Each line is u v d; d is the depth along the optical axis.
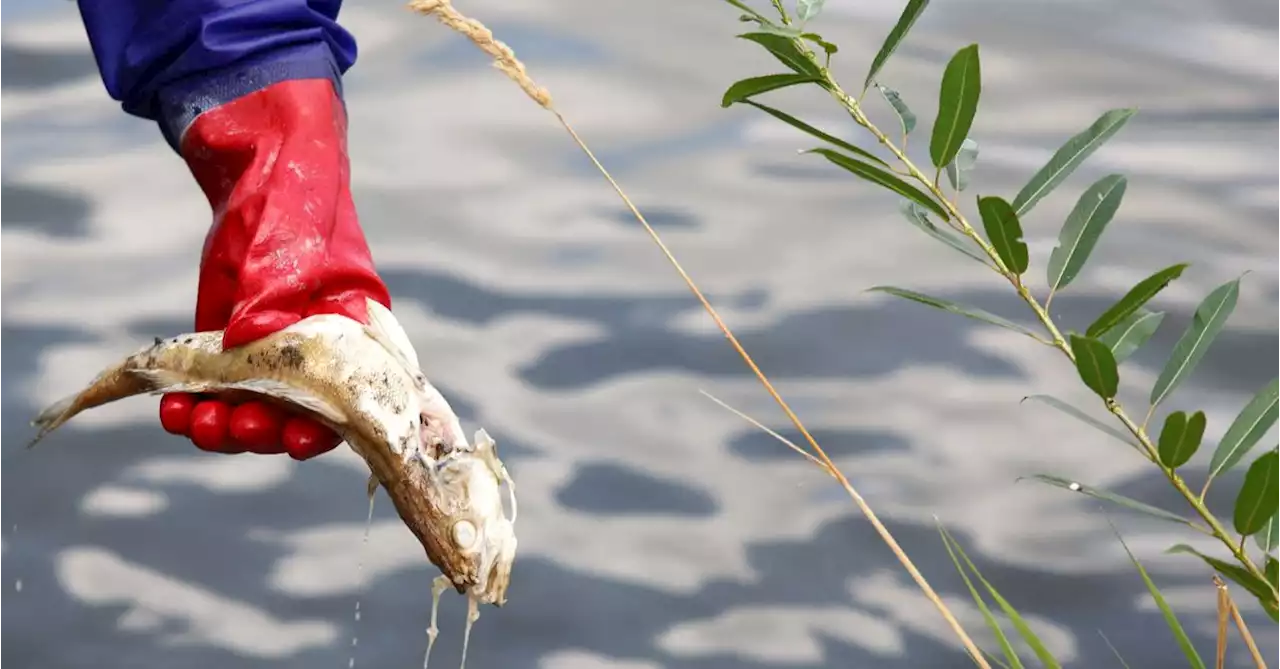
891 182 1.77
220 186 1.91
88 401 1.90
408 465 1.84
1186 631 3.40
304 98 1.89
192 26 1.90
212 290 1.89
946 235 1.77
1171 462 1.72
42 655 3.36
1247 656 3.33
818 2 1.79
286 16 1.91
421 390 1.86
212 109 1.90
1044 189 1.77
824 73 1.79
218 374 1.85
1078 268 1.75
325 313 1.85
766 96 5.67
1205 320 1.75
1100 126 1.77
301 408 1.84
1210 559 1.72
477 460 1.86
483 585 1.85
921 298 1.77
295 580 3.61
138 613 3.49
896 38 1.78
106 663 3.35
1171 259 4.69
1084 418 1.73
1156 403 1.74
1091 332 1.73
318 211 1.86
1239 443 1.73
